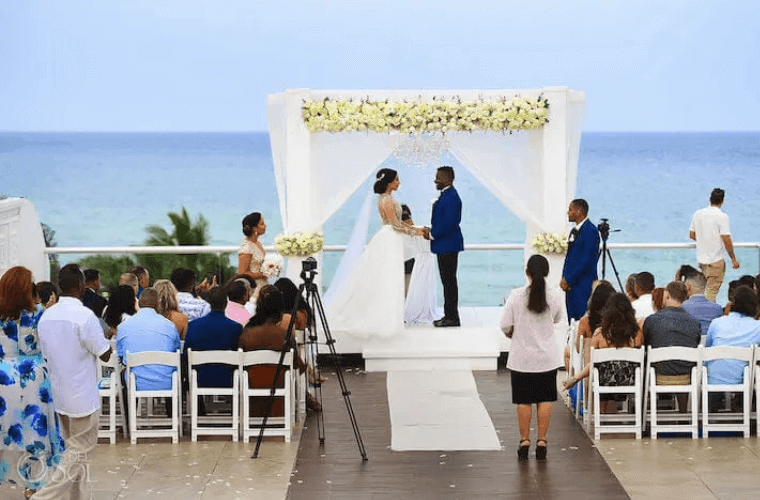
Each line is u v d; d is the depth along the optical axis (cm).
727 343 930
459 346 1204
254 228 1187
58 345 741
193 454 896
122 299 994
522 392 873
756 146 7375
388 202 1217
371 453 899
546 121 1208
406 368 1193
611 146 8131
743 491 799
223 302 948
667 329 932
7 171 7144
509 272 1397
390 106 1195
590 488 809
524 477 836
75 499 762
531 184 1230
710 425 923
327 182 1225
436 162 1238
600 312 969
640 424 928
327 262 1337
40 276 1338
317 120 1198
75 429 752
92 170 7050
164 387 926
